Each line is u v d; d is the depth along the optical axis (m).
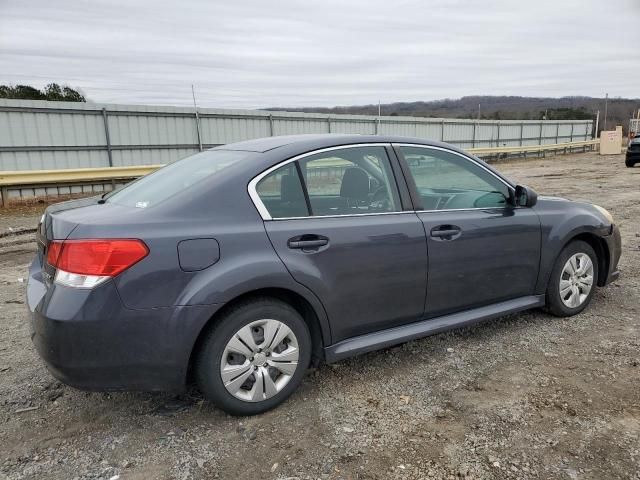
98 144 16.00
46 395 3.19
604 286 4.68
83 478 2.41
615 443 2.57
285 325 2.92
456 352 3.71
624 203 11.41
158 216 2.64
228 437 2.72
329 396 3.12
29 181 12.66
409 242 3.29
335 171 3.21
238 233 2.74
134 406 3.05
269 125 20.58
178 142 18.00
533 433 2.68
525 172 21.67
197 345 2.74
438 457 2.51
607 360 3.51
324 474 2.40
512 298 3.99
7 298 5.21
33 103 14.47
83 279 2.45
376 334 3.32
